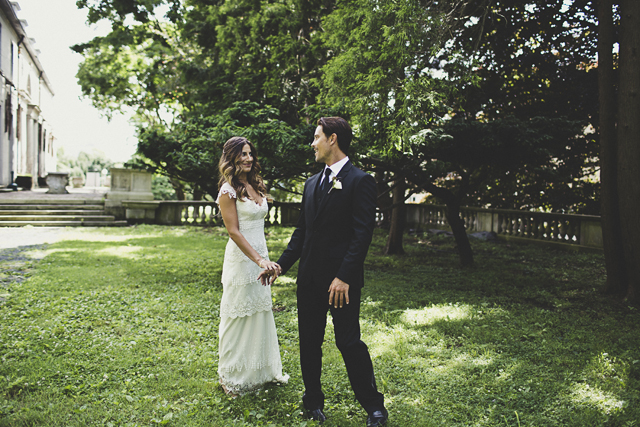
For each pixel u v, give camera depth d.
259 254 3.03
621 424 2.71
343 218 2.59
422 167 8.04
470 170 8.35
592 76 9.43
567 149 9.93
